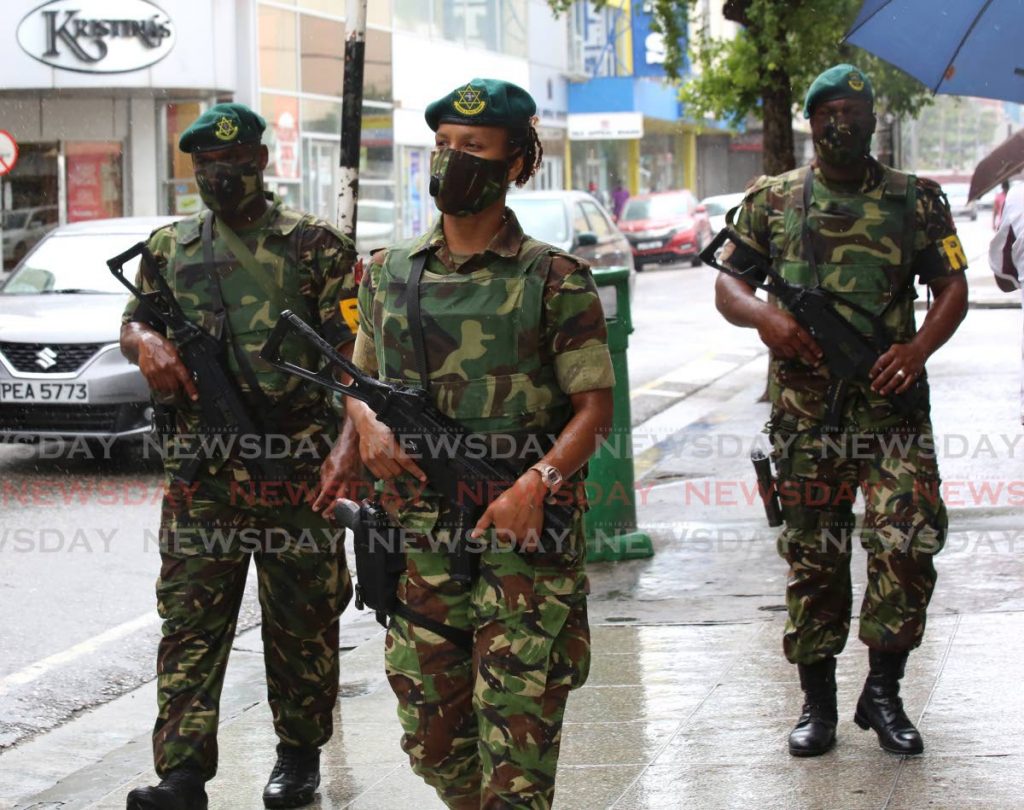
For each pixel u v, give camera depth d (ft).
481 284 10.69
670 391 46.24
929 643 18.38
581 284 10.66
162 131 78.23
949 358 48.19
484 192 10.52
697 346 59.16
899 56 14.89
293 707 14.15
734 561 24.04
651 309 76.64
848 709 16.11
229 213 13.39
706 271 108.78
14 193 74.59
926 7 14.69
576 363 10.64
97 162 76.79
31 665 20.22
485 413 10.70
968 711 15.75
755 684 17.29
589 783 14.25
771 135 41.29
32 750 16.98
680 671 17.98
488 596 10.58
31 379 32.91
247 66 79.30
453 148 10.51
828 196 14.47
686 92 43.04
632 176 158.20
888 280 14.32
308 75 85.97
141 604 23.18
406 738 11.10
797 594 14.87
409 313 10.81
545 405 10.78
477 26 113.39
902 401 14.29
